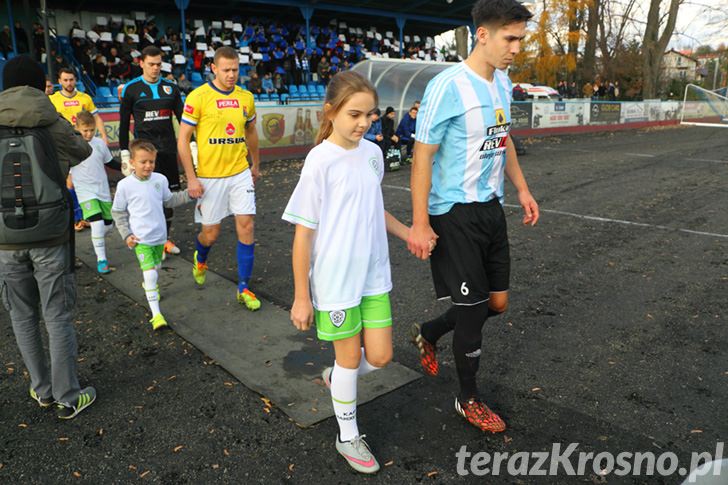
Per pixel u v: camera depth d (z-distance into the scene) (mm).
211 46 18078
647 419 2807
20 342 2828
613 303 4297
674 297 4395
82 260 5484
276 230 6543
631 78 33188
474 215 2539
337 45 20578
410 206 7719
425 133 2463
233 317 4113
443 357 3496
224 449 2605
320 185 2236
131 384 3197
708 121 27844
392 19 22312
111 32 17375
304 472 2447
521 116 18500
